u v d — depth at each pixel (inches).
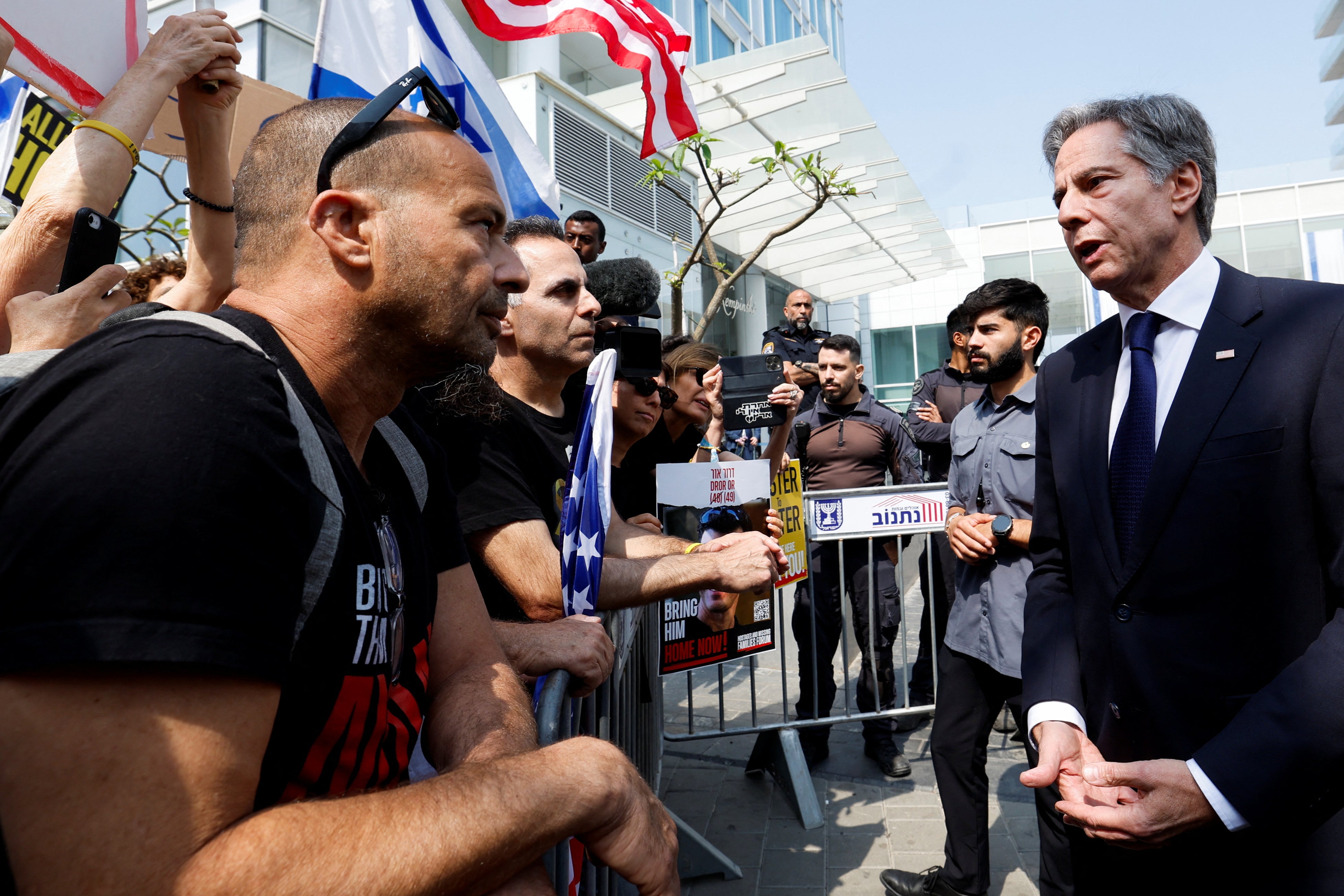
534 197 113.7
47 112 98.2
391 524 37.7
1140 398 59.9
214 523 23.7
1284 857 50.1
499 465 63.7
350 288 34.2
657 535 85.1
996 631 105.7
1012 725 169.0
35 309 48.9
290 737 28.3
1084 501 62.2
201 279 63.4
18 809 21.1
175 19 61.1
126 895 21.4
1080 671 62.5
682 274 218.8
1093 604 60.6
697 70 323.3
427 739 40.0
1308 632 51.1
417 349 35.7
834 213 471.8
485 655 44.7
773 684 197.5
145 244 212.5
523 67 398.9
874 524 154.3
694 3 552.7
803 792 133.9
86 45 61.4
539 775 30.7
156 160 216.2
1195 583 54.1
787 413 139.9
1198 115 59.2
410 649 38.3
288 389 29.3
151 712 22.4
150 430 23.8
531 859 29.7
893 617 162.9
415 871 25.5
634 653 95.0
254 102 110.9
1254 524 52.3
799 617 161.0
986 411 121.7
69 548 22.3
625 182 395.9
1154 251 59.1
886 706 158.2
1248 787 46.6
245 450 25.1
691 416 116.6
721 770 155.1
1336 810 46.7
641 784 34.6
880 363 849.5
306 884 23.5
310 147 34.5
